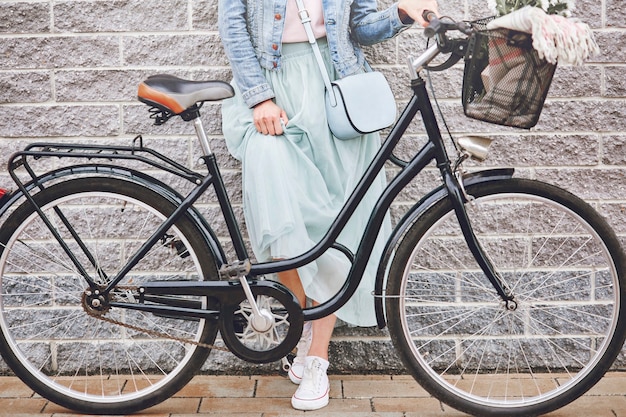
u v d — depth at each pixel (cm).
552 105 344
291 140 304
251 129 309
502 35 260
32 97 342
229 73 340
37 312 351
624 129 344
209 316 299
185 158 346
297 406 312
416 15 296
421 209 293
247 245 349
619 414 307
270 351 301
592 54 266
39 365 351
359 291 320
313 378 315
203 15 338
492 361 352
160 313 299
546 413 305
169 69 341
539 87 265
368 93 296
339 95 296
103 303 297
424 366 304
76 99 342
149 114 343
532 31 253
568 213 296
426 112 288
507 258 350
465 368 352
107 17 339
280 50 304
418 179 346
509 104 267
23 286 350
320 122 305
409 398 325
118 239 348
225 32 304
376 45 341
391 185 292
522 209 348
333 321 324
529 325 352
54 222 347
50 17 339
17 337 351
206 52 340
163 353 352
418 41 341
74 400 310
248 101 303
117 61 341
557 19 256
